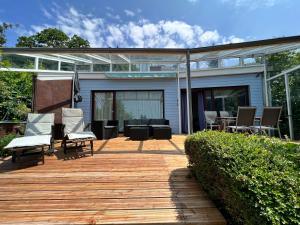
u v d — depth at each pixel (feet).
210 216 6.49
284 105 22.38
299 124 20.02
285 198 4.01
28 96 24.53
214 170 6.68
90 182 9.29
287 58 22.88
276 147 6.76
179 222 6.19
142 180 9.53
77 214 6.63
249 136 8.64
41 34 71.10
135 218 6.40
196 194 8.08
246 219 4.41
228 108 28.17
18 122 20.03
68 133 15.74
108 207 7.07
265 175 4.62
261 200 4.03
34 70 23.36
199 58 23.44
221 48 15.51
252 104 26.66
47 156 13.96
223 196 6.09
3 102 21.76
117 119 29.27
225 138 7.93
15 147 11.68
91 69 29.32
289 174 4.66
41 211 6.81
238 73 27.12
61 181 9.41
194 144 9.15
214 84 28.27
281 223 3.69
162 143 19.12
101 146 17.56
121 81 29.37
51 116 17.06
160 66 29.58
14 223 6.11
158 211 6.82
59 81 22.85
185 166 11.60
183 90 30.07
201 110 29.84
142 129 21.50
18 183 9.18
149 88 29.40
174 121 29.01
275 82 24.18
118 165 11.82
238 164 5.39
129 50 15.94
